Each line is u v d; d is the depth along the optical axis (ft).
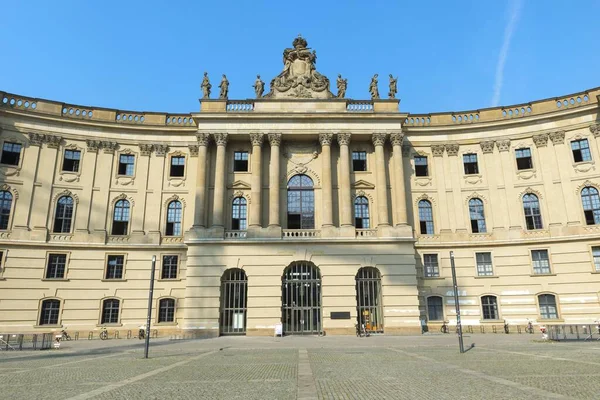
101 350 95.09
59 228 142.00
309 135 148.25
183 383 48.93
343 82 156.76
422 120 160.35
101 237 143.13
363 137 151.84
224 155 144.97
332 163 150.82
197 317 128.16
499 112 156.56
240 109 150.61
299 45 160.04
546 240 142.41
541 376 50.72
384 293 132.57
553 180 146.72
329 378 51.80
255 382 49.32
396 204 144.46
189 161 154.20
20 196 139.44
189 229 140.56
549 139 150.10
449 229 150.71
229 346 100.42
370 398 39.70
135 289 141.38
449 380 48.96
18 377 54.54
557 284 139.13
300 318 131.75
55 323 134.41
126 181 149.48
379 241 135.74
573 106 147.43
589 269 136.67
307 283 134.41
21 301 132.87
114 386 47.24
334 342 107.14
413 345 96.68
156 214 148.56
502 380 48.26
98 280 139.95
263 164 149.07
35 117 144.77
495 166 153.48
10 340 124.77
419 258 148.15
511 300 142.20
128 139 153.17
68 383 49.60
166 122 156.66
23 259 135.74
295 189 149.07
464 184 153.99
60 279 137.08
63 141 147.74
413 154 157.69
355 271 133.39
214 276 131.44
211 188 146.00
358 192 149.69
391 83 157.58
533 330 137.39
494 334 132.26
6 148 141.59
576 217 141.69
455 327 141.90
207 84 153.38
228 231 138.00
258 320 128.77
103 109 152.87
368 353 81.51
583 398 38.19
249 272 132.26
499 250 146.82
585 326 119.85
